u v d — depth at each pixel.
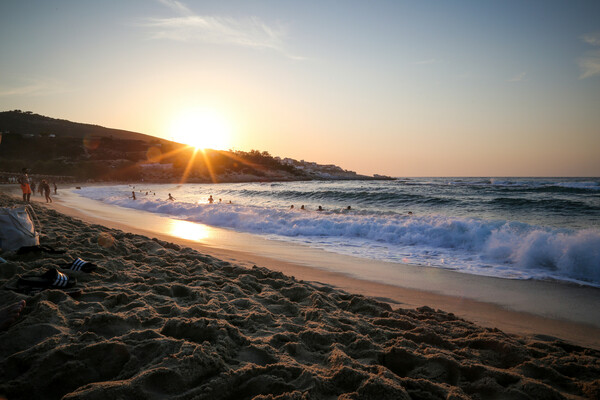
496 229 9.91
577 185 38.88
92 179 82.44
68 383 2.04
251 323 3.17
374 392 2.04
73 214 16.56
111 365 2.20
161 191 44.66
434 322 3.96
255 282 4.83
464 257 8.51
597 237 7.58
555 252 7.62
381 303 4.50
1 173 62.41
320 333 2.99
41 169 83.81
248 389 2.10
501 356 2.98
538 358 3.00
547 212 17.17
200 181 100.19
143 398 1.87
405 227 11.23
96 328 2.66
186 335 2.69
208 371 2.17
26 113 165.88
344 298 4.80
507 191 31.50
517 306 5.07
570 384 2.51
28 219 5.12
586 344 3.79
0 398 1.87
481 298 5.43
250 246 9.84
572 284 6.20
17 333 2.46
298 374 2.27
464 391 2.36
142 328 2.80
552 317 4.65
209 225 14.88
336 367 2.39
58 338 2.41
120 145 125.31
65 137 117.69
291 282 5.02
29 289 3.41
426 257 8.51
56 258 4.70
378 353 2.73
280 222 14.19
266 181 116.94
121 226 13.06
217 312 3.22
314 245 10.16
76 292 3.40
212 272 5.35
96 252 5.49
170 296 3.89
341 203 25.14
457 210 18.86
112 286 3.92
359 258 8.36
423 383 2.29
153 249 6.66
